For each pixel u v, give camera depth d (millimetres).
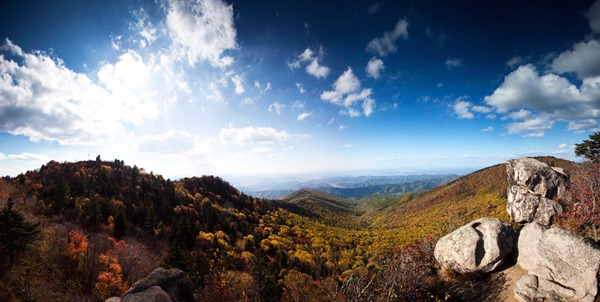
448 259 15602
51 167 93938
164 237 61969
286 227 114500
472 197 120375
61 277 23828
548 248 12617
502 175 122062
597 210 13633
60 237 36781
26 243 24797
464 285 14555
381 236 105438
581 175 16391
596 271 11031
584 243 11844
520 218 17156
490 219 15938
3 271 21297
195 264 24547
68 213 55750
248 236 80438
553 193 16812
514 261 14523
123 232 53438
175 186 119938
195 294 13500
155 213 73250
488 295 13352
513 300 12430
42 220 45344
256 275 23547
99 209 59844
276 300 21234
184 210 89188
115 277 26469
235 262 40188
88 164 107750
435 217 120812
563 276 11586
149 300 9617
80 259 28797
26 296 17516
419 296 13305
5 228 23578
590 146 26234
